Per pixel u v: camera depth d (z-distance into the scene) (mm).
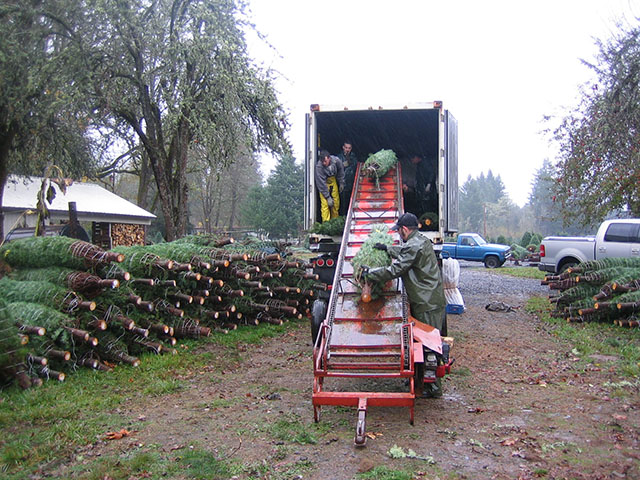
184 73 15531
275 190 59188
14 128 15859
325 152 9945
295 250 43438
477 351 8312
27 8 13938
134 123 17109
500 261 28312
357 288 6109
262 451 4535
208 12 15297
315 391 5047
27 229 18297
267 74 17172
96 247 7500
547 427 5020
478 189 105000
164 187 17531
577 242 15938
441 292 5863
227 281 9953
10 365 6004
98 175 28484
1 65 13773
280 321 10719
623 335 9211
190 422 5273
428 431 4969
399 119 10578
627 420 5141
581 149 17688
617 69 16781
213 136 15844
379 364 5102
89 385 6406
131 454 4473
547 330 10070
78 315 7090
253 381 6863
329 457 4402
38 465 4277
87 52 14594
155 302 8414
